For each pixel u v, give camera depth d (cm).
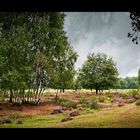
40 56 4550
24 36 4344
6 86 4044
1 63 4038
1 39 4278
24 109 4022
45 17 4703
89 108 3891
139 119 2489
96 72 6681
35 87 4634
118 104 4066
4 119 3055
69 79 5091
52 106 4394
